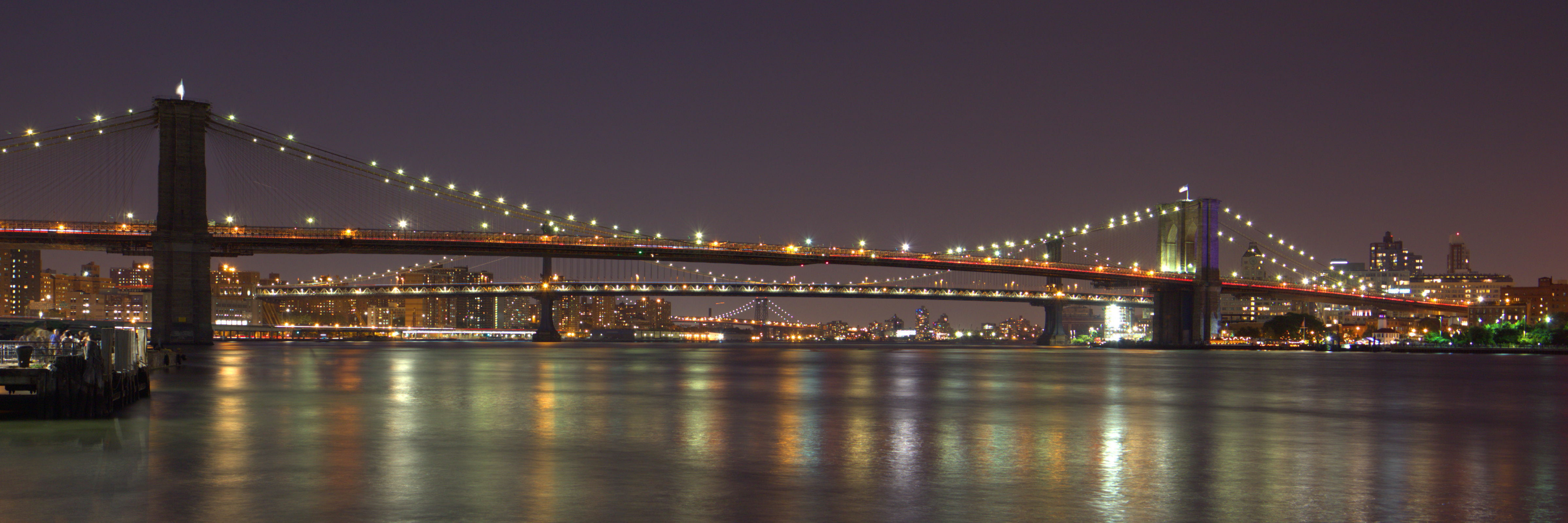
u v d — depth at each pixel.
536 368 80.88
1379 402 48.72
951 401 46.78
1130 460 26.66
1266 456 27.94
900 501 20.89
